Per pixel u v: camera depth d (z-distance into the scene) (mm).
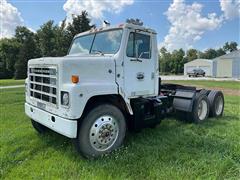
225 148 4344
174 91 6672
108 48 4520
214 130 5605
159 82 5605
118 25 4457
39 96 4355
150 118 4953
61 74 3719
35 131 5336
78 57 3977
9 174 3432
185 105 6258
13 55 54062
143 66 4742
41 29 50750
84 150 3854
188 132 5387
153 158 3896
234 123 6363
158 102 5195
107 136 4059
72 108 3592
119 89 4277
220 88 18828
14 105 8984
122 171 3486
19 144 4551
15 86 19516
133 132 5043
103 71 4098
